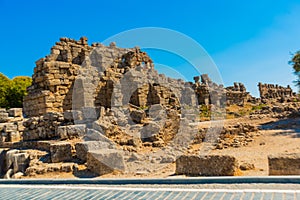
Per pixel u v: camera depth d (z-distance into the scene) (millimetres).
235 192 7715
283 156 9719
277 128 24984
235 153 16406
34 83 29109
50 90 27484
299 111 31484
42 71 28375
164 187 8750
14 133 21953
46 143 17562
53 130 19641
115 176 13133
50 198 8586
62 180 10359
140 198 7902
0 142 21531
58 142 17531
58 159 15453
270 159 9844
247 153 16094
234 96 53094
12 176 14781
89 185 9750
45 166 14602
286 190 7523
